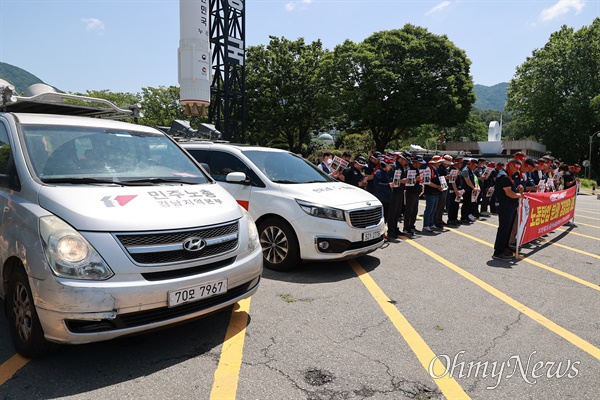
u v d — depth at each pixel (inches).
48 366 118.0
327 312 164.2
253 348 131.9
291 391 108.3
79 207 117.7
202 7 794.2
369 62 1279.5
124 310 109.3
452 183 392.8
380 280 210.2
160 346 132.0
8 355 123.7
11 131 142.6
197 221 127.8
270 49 1530.5
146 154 163.0
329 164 366.9
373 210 228.1
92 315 106.1
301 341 137.7
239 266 134.9
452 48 1327.5
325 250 209.2
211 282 125.0
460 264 250.1
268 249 225.1
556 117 2233.0
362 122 1389.0
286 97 1504.7
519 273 233.0
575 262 263.7
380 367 122.1
